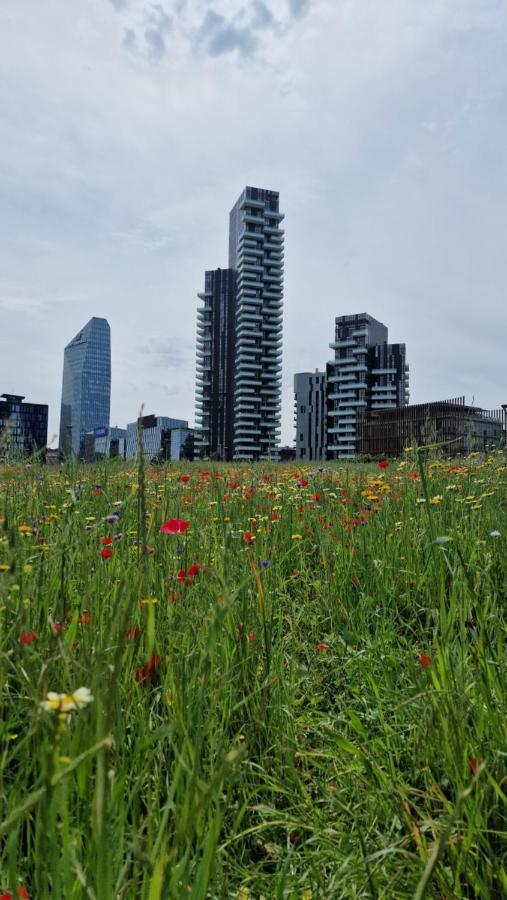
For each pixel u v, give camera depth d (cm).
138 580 191
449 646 189
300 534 420
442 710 161
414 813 158
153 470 514
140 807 151
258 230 17975
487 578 222
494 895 128
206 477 690
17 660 156
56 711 89
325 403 16725
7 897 98
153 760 157
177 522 195
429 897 123
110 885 85
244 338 17538
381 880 130
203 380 18288
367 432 4425
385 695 215
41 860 92
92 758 121
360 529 403
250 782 173
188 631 209
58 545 228
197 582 247
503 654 187
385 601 303
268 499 511
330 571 344
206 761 160
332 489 594
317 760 190
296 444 17000
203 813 122
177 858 121
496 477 529
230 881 140
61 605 158
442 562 275
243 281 17688
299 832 156
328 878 140
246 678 199
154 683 192
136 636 195
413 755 171
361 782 171
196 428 18075
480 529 344
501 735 153
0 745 147
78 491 415
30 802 81
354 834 148
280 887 122
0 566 179
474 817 135
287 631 298
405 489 516
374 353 15375
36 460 415
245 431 17175
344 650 262
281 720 195
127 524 337
